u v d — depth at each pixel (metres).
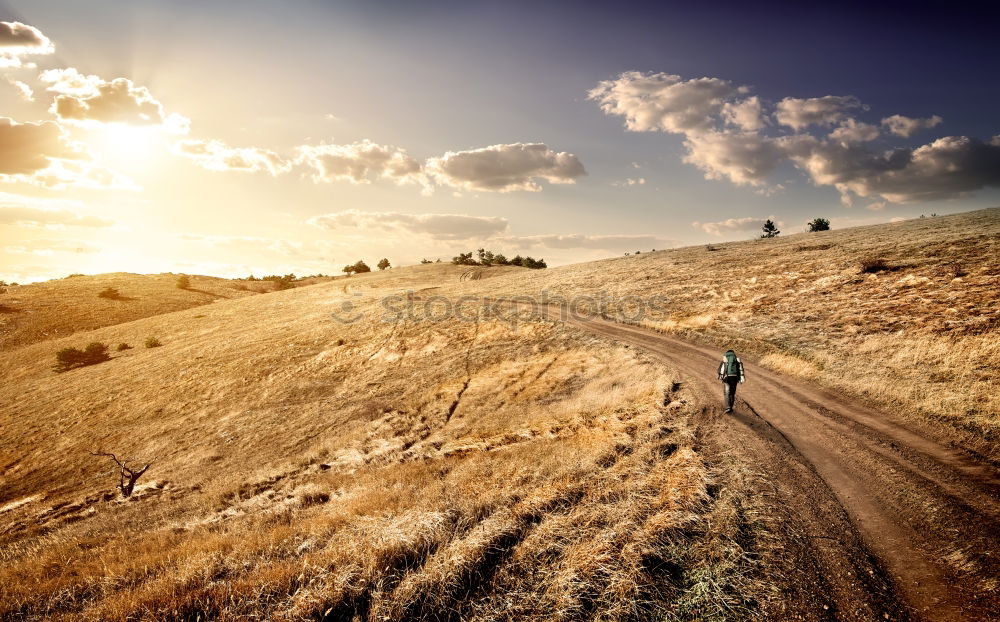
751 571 5.04
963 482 7.09
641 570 5.01
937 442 8.93
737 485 7.21
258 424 26.22
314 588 5.23
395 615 4.73
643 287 41.06
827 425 10.59
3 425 31.22
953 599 4.49
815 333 20.00
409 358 33.28
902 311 19.41
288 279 125.75
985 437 8.72
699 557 5.32
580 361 25.45
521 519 6.51
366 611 4.95
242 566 6.41
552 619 4.48
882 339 16.83
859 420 10.78
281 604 5.02
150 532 10.82
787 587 4.77
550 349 29.17
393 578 5.35
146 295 90.38
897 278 24.33
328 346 38.03
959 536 5.58
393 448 18.44
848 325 19.73
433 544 6.07
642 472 8.20
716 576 4.95
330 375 32.72
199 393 32.47
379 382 29.88
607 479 7.97
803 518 6.21
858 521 6.14
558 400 20.31
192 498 15.85
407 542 5.95
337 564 5.76
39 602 6.23
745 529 5.88
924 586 4.74
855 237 44.66
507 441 14.95
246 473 19.02
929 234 36.06
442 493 8.66
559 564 5.33
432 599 4.93
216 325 55.69
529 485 8.19
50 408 33.25
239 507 13.01
